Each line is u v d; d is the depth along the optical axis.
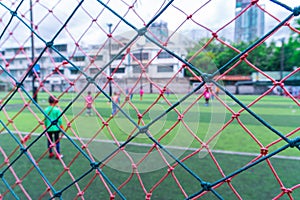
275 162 2.95
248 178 2.49
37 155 3.26
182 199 2.06
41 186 2.30
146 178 2.47
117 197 2.09
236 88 20.44
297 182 2.38
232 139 4.27
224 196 2.10
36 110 8.61
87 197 2.08
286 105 10.65
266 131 4.95
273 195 2.13
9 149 3.65
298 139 0.74
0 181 2.42
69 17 1.04
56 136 3.01
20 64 15.90
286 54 21.00
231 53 13.49
